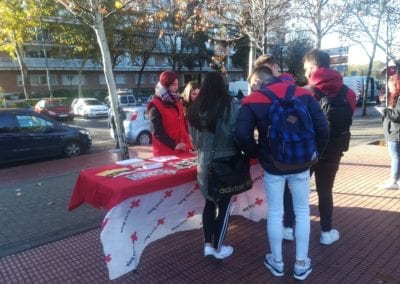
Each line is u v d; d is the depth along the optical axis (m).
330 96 3.60
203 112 3.35
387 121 5.69
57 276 3.68
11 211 5.84
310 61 3.79
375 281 3.36
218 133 3.37
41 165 10.38
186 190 3.90
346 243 4.07
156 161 4.03
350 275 3.46
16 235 4.82
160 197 3.63
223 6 9.02
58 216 5.47
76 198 3.79
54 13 29.23
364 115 20.70
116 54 37.00
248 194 4.66
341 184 6.23
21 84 46.69
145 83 56.72
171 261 3.85
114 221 3.20
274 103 3.03
